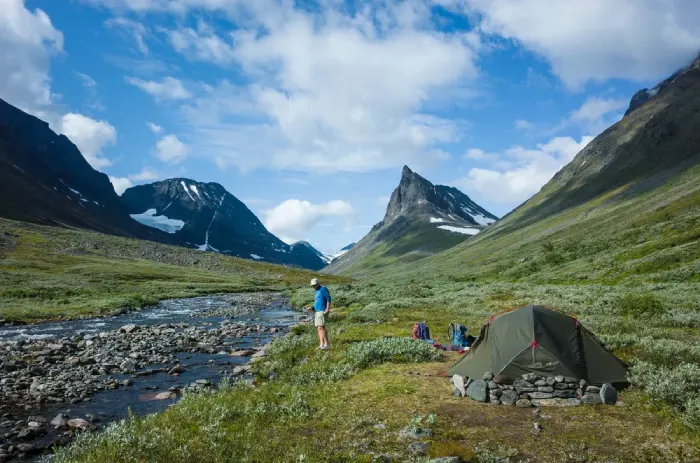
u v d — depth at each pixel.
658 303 25.92
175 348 24.50
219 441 8.95
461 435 9.30
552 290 43.72
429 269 179.88
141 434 9.14
